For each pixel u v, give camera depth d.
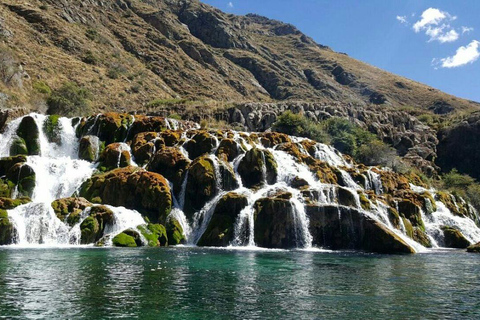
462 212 48.56
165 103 83.25
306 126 66.69
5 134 47.34
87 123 50.12
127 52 113.94
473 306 13.82
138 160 43.75
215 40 152.25
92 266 20.39
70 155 48.62
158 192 36.62
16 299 13.66
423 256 29.44
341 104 85.31
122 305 13.20
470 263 25.17
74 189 39.09
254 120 71.88
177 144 45.25
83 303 13.34
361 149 65.06
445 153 78.00
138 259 23.36
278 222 33.66
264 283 17.14
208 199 37.50
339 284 17.28
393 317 12.46
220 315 12.34
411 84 162.38
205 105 77.12
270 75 142.25
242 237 33.62
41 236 30.64
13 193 36.53
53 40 94.94
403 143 76.69
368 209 37.34
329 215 34.16
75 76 86.69
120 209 34.22
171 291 15.27
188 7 160.50
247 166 40.59
